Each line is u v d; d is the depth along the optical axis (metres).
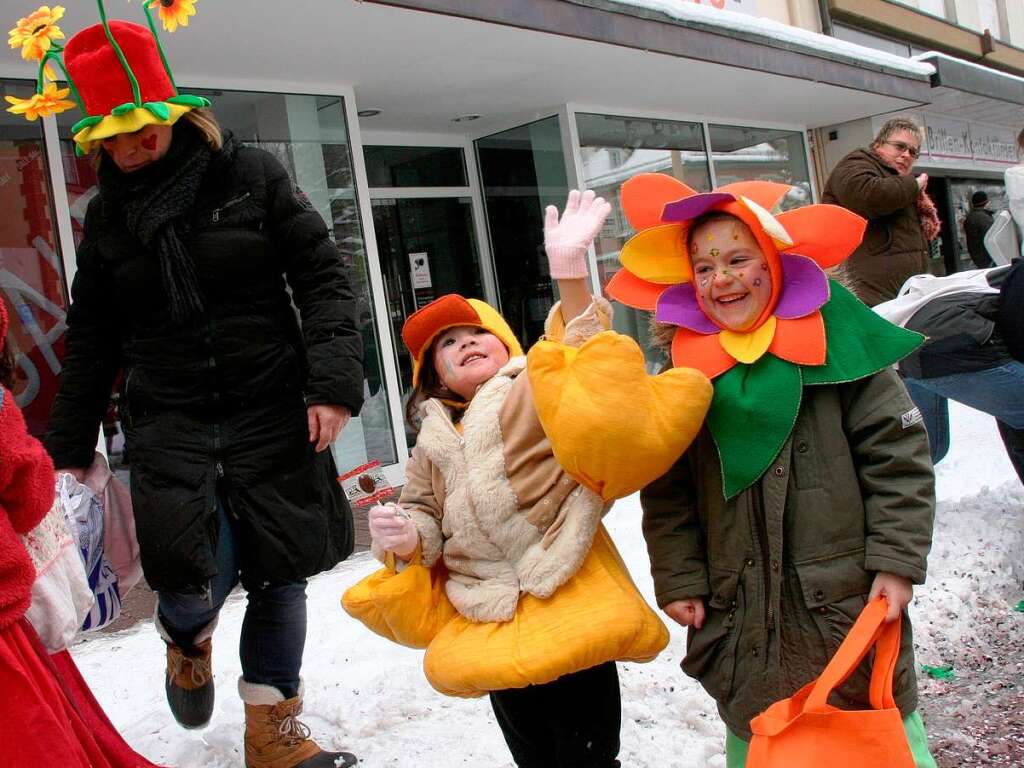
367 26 5.71
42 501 2.13
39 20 2.66
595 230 2.33
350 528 3.00
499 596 2.17
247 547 2.76
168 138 2.67
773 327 2.18
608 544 2.30
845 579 2.12
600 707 2.28
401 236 8.86
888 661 2.02
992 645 3.76
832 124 12.61
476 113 8.48
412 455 2.42
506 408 2.25
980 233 11.53
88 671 4.09
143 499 2.67
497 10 5.88
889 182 6.01
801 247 2.27
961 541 4.52
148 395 2.76
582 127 8.80
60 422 2.89
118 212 2.76
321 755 2.93
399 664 3.84
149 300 2.73
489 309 2.54
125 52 2.55
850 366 2.13
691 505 2.34
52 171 5.53
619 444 2.00
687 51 7.53
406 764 3.02
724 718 2.29
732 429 2.19
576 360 2.06
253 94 6.62
